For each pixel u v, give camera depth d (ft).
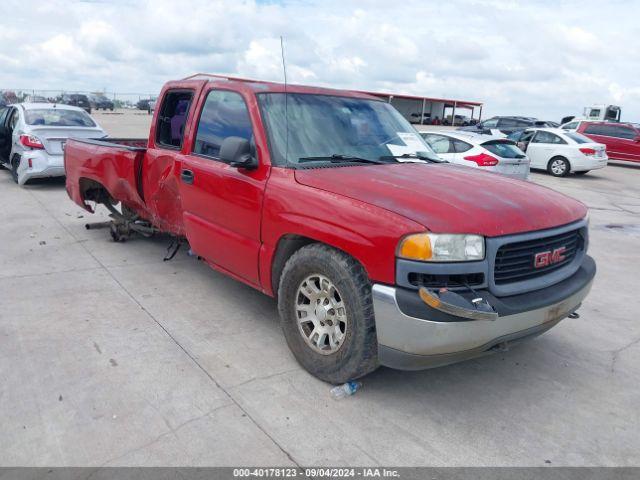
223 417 9.95
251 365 11.91
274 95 13.25
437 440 9.61
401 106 156.46
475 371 12.26
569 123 74.74
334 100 14.26
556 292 10.37
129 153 17.26
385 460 9.01
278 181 11.63
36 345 12.44
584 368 12.64
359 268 10.03
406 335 9.25
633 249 24.98
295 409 10.30
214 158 13.82
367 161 12.81
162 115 16.47
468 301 9.08
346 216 10.03
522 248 9.98
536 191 11.79
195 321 14.15
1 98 94.68
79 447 9.00
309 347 11.37
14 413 9.84
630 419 10.59
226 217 13.11
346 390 10.85
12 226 23.57
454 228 9.20
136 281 17.10
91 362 11.75
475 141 34.50
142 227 20.30
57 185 34.47
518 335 9.89
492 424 10.19
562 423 10.34
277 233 11.52
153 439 9.26
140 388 10.80
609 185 51.06
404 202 9.88
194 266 18.86
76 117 34.76
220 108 13.98
